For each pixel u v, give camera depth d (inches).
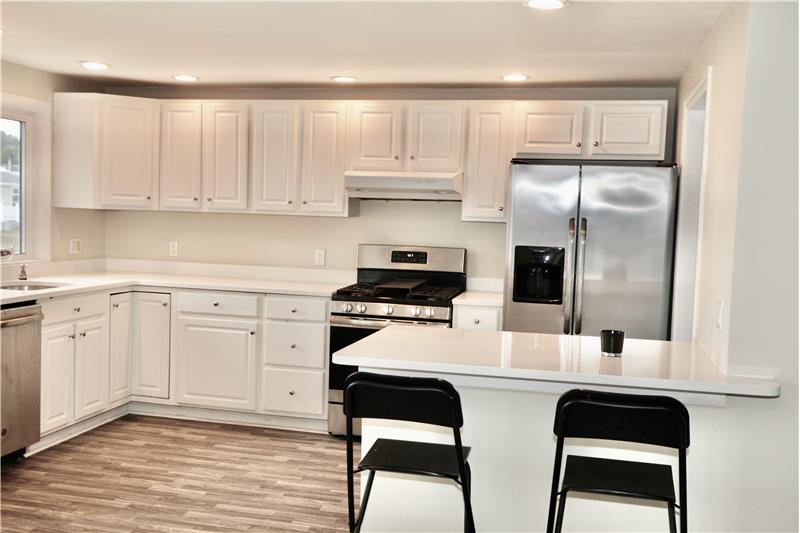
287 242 213.9
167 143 203.9
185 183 203.8
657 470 94.7
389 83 196.7
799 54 101.1
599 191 167.6
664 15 124.7
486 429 109.9
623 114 179.8
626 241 166.9
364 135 192.9
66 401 171.2
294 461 165.3
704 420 103.2
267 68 181.3
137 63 180.1
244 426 191.5
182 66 182.2
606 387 102.0
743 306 103.3
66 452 165.9
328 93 207.6
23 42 159.5
